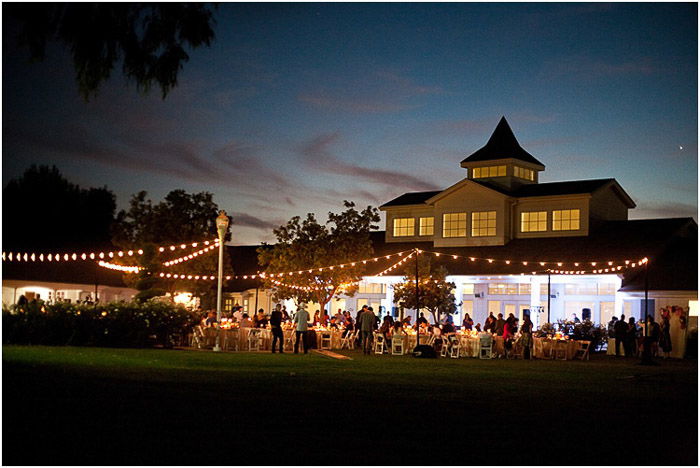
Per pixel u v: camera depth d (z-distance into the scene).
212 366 21.09
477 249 45.16
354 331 35.50
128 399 13.02
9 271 38.66
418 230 48.88
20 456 8.62
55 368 17.31
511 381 19.44
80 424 10.52
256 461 8.88
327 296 42.78
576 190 44.50
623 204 48.53
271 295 46.62
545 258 42.16
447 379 19.39
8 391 13.08
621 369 25.28
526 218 45.62
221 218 29.64
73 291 42.53
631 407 14.98
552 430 11.73
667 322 33.56
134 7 15.96
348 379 18.47
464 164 48.28
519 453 9.90
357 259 42.44
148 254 32.72
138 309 28.61
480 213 45.94
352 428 11.18
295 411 12.58
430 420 12.16
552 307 42.97
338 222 43.31
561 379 20.62
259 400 13.75
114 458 8.72
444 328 33.22
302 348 33.59
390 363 25.22
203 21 16.12
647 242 41.75
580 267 40.34
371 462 9.07
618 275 39.03
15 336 26.48
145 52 15.98
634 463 9.61
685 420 13.52
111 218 66.38
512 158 46.75
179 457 8.91
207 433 10.34
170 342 29.67
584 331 37.59
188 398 13.54
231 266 50.41
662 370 25.33
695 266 39.59
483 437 10.88
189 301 44.50
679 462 9.84
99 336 27.62
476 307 44.25
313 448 9.69
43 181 63.09
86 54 15.62
